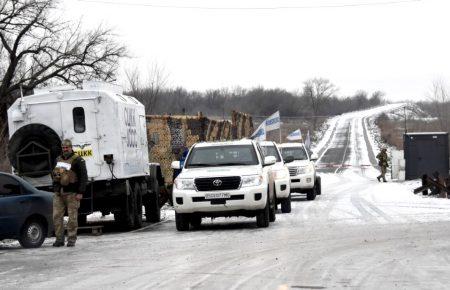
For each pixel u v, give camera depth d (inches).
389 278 595.2
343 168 3996.1
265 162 1119.0
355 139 6628.9
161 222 1336.1
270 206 1143.0
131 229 1178.0
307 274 620.7
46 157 1076.5
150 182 1336.1
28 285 595.2
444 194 1674.5
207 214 1063.6
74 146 1101.1
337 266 665.6
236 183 1050.1
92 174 1101.1
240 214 1072.2
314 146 6097.4
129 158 1162.0
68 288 574.9
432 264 670.5
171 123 1844.2
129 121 1183.6
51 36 2773.1
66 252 840.9
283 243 851.4
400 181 2696.9
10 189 903.7
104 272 658.2
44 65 2807.6
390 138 6456.7
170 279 605.0
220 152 1131.3
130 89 2812.5
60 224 921.5
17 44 2699.3
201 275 622.5
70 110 1102.4
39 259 776.3
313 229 1011.3
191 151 1141.7
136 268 677.3
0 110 2687.0
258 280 591.8
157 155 1781.5
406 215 1201.4
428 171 2682.1
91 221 1392.7
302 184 1701.5
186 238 954.7
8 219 882.8
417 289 544.1
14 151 1080.2
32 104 1104.8
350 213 1275.8
